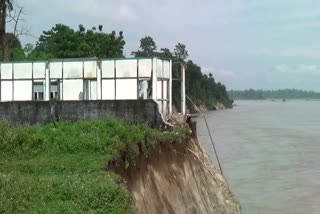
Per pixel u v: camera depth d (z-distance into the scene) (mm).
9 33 37750
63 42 54188
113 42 58812
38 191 12719
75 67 25484
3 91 26641
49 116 23000
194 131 25516
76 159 16422
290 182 36688
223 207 23656
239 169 41844
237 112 156375
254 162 45531
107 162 15719
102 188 12875
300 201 30969
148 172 17828
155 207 16609
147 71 24172
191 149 23734
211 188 23734
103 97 24812
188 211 19312
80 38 55344
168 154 20203
